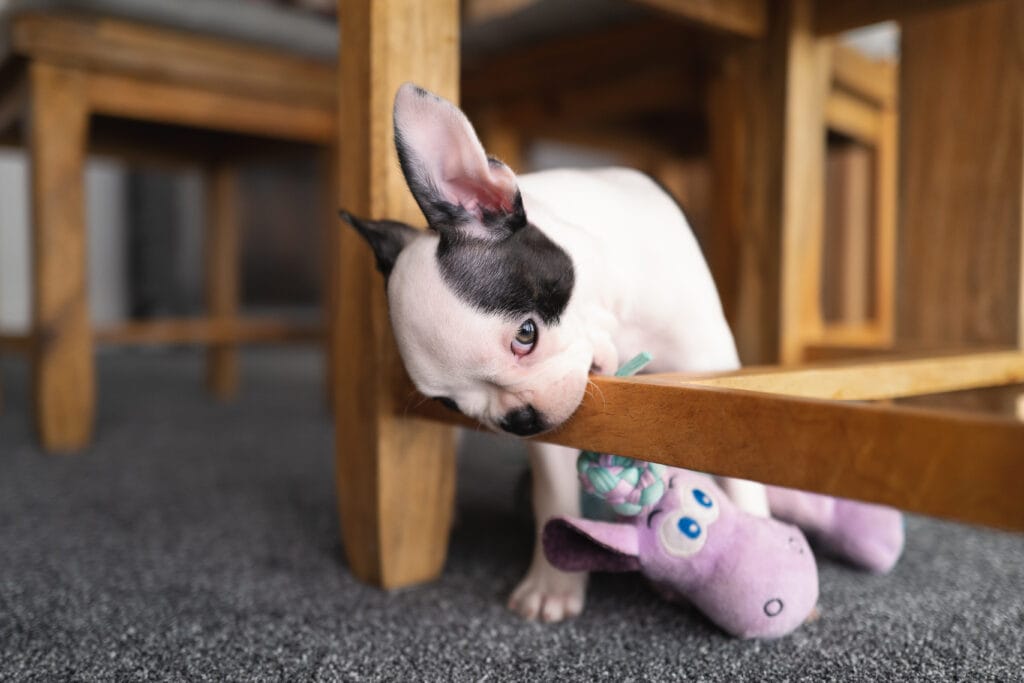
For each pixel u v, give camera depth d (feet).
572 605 1.87
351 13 1.96
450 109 1.58
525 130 3.92
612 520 1.93
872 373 1.83
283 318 7.72
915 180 2.65
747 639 1.75
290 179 7.77
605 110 3.43
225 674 1.66
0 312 6.97
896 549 2.02
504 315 1.61
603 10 2.93
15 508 2.58
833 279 5.18
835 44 3.22
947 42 2.58
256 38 3.27
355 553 2.07
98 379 5.65
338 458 2.10
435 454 2.05
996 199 2.52
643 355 1.81
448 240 1.64
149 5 2.98
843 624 1.81
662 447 1.51
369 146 1.94
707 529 1.73
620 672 1.65
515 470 2.51
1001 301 2.53
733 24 2.42
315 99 3.56
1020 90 2.46
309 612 1.90
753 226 2.59
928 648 1.71
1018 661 1.67
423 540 2.05
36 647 1.75
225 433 3.70
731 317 3.12
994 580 2.01
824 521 2.01
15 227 7.02
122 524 2.45
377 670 1.67
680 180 5.23
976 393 2.21
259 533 2.38
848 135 3.86
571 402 1.63
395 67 1.93
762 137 2.55
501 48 3.39
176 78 3.23
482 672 1.65
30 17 2.93
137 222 7.59
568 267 1.69
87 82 3.15
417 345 1.65
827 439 1.34
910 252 2.68
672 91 3.21
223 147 4.77
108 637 1.79
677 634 1.78
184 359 7.06
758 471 1.40
